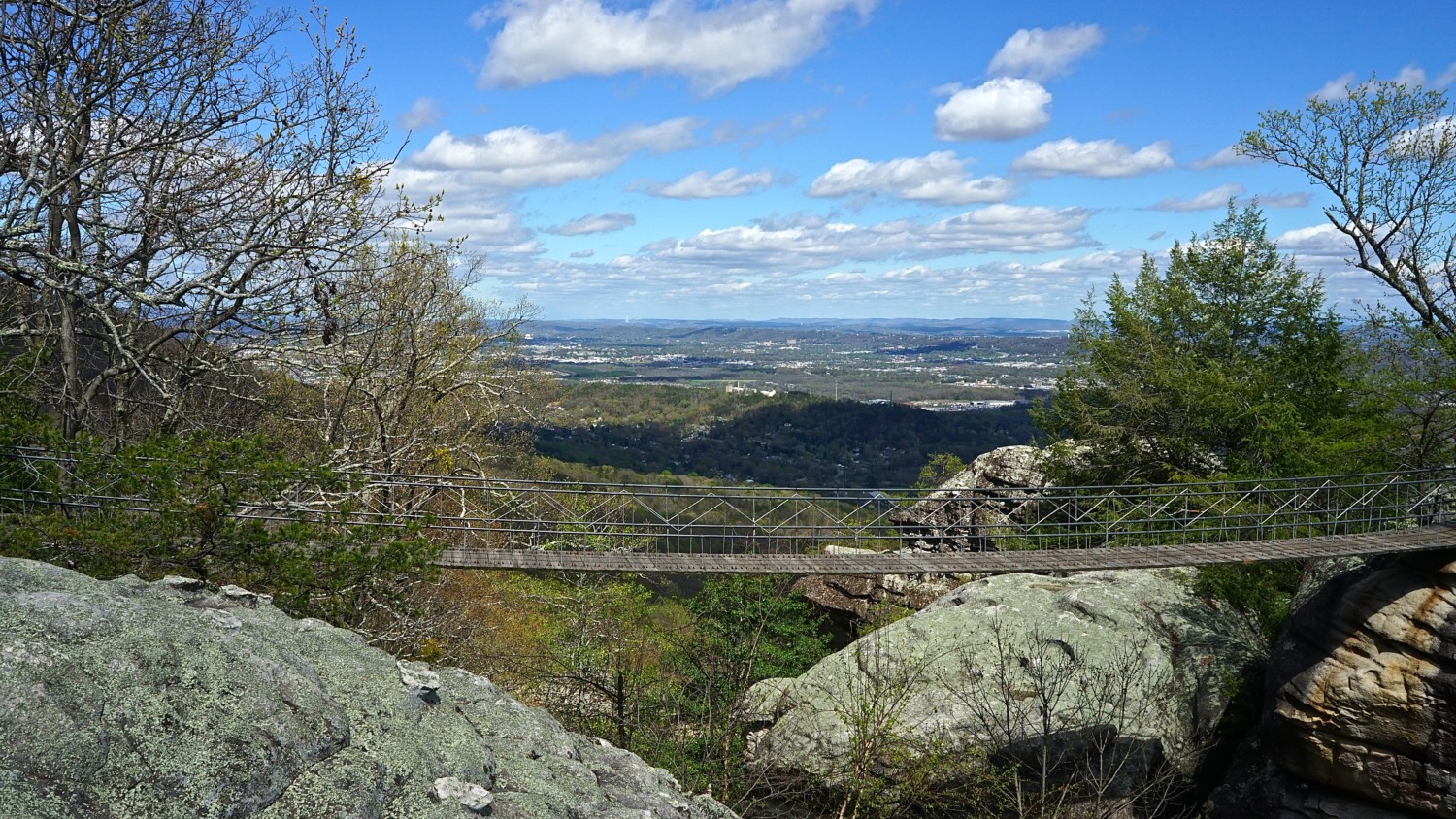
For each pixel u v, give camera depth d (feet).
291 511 39.47
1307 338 90.38
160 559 31.37
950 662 59.31
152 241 48.83
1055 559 54.13
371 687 21.35
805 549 71.26
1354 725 50.03
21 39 44.73
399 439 68.33
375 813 17.06
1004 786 50.75
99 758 14.93
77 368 49.78
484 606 71.72
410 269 63.41
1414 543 52.06
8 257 38.78
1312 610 54.39
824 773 53.01
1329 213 89.56
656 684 59.88
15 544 28.81
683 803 23.72
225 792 15.67
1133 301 95.50
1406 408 70.64
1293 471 75.92
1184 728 57.98
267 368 55.26
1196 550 55.11
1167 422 90.17
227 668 18.26
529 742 23.11
